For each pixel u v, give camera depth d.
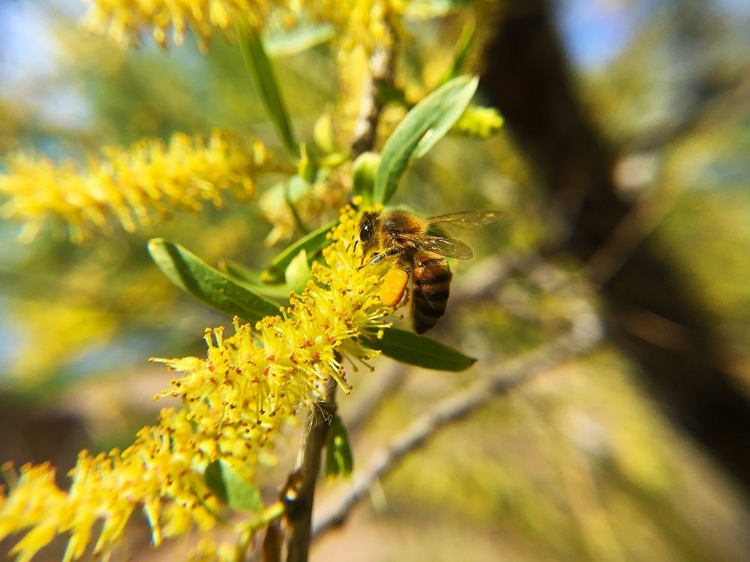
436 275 0.05
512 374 0.08
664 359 0.10
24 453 0.21
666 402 0.11
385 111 0.05
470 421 0.10
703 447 0.11
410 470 0.10
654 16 0.10
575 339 0.09
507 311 0.11
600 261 0.09
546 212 0.10
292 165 0.05
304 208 0.05
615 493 0.10
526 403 0.10
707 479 0.12
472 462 0.10
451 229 0.06
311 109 0.09
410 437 0.07
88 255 0.10
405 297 0.05
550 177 0.09
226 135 0.05
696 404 0.10
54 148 0.10
